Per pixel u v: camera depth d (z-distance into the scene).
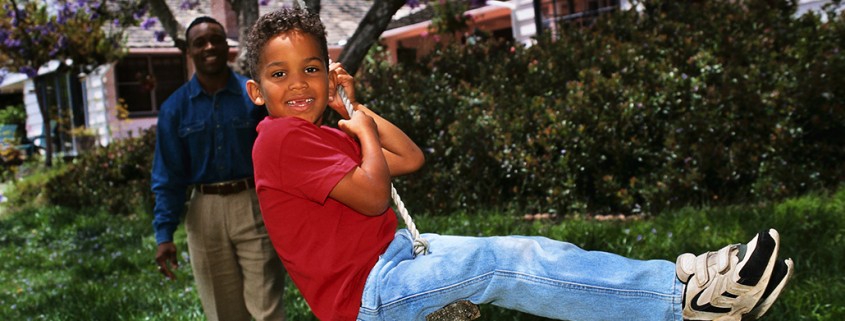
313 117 2.50
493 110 9.21
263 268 4.02
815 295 4.55
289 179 2.42
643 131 8.31
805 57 8.64
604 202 8.24
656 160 8.13
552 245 2.42
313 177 2.38
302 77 2.45
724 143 8.04
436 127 9.45
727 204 7.55
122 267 7.94
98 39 16.56
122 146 13.23
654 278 2.27
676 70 8.54
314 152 2.41
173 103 4.18
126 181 12.87
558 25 12.65
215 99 4.11
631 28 10.26
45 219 11.81
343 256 2.41
